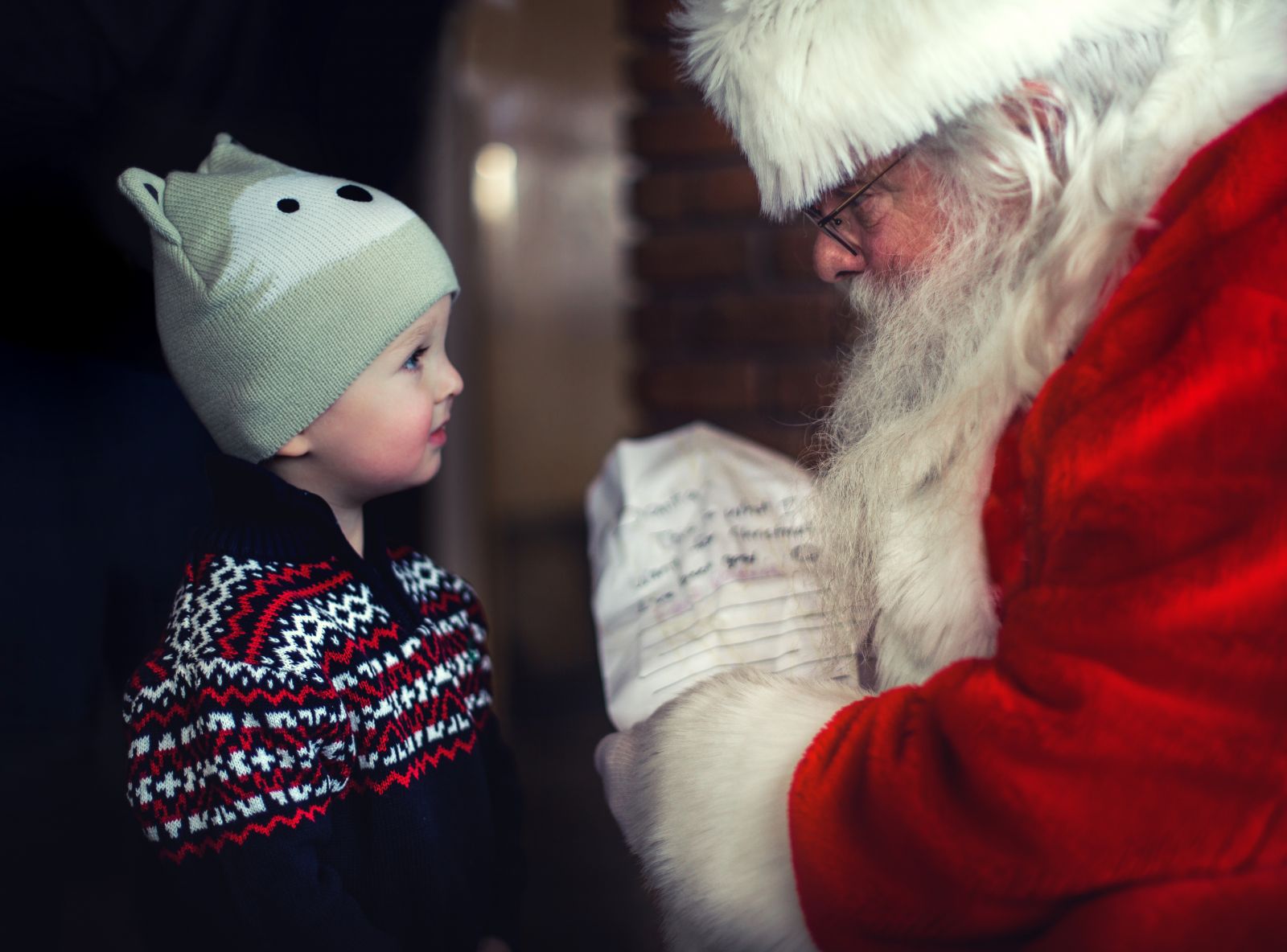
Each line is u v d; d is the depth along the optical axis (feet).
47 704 3.72
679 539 2.98
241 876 2.34
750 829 2.07
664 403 6.25
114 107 3.67
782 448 6.04
